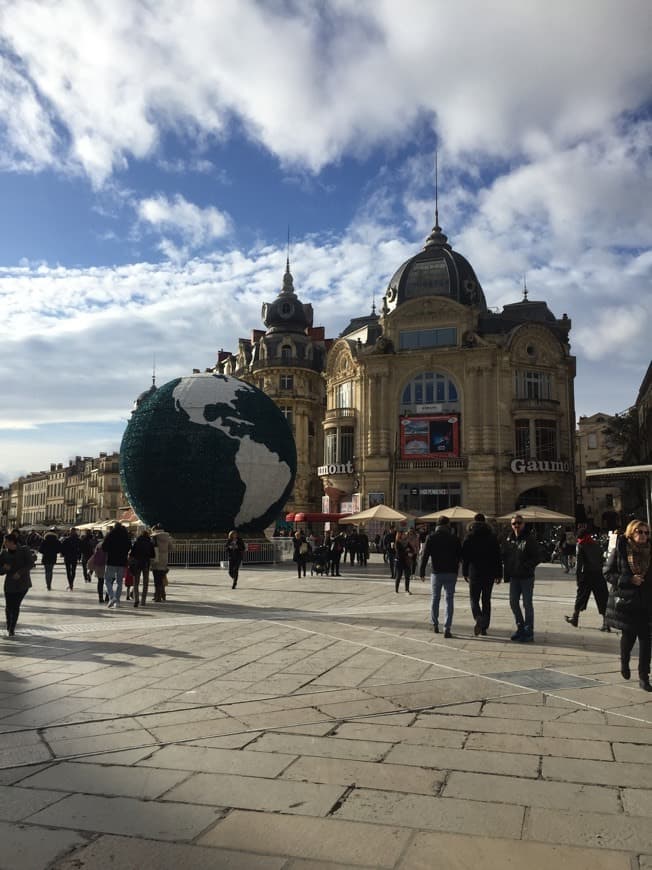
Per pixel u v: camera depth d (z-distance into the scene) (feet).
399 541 65.36
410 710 23.35
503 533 143.43
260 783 16.81
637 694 25.55
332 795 16.06
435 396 165.68
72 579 71.31
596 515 253.24
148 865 12.80
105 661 31.86
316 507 218.18
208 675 28.86
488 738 20.30
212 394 99.19
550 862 12.87
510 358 160.76
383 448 166.40
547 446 160.35
